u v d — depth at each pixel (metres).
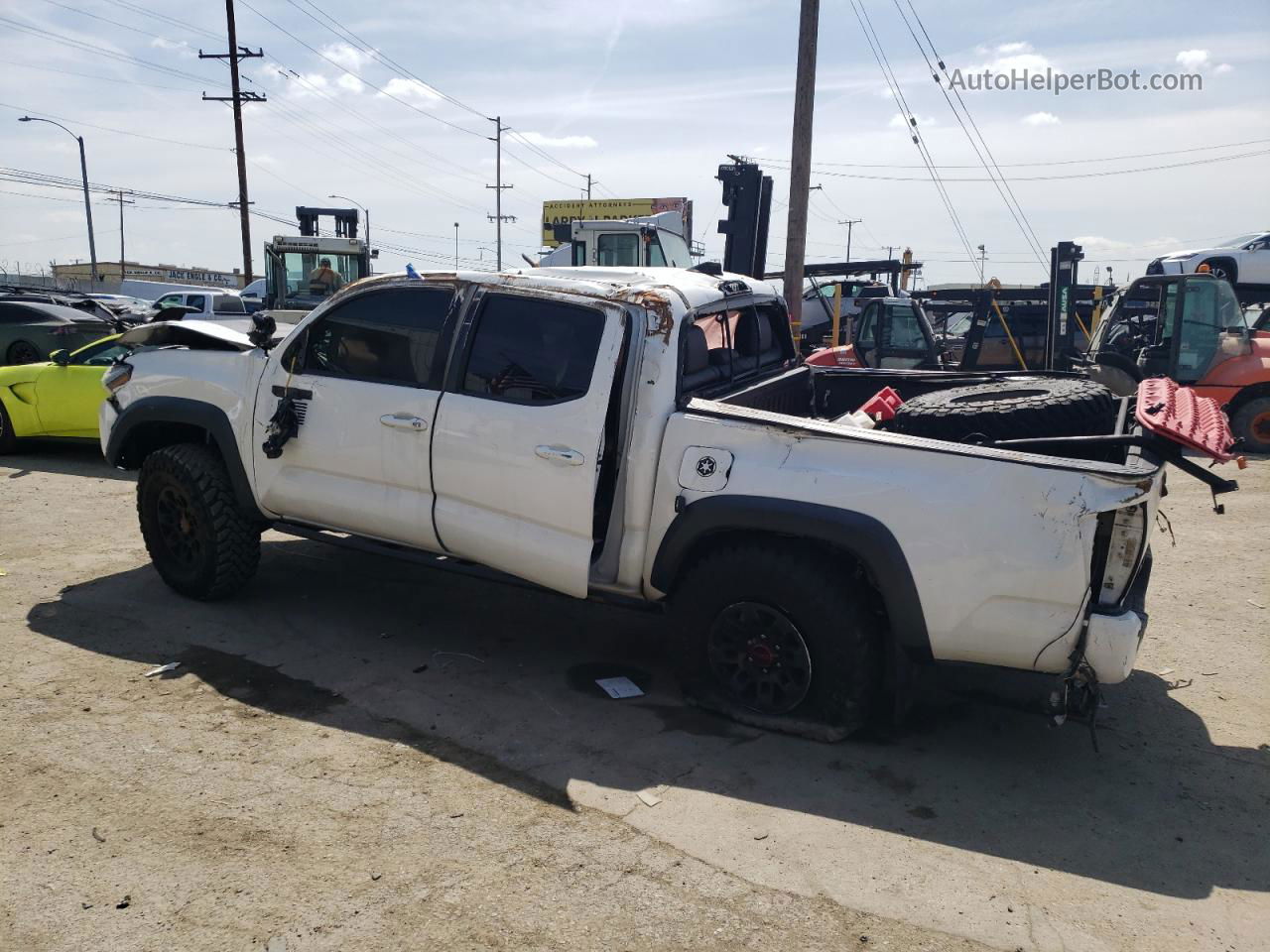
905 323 14.75
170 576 5.64
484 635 5.35
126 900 2.99
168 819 3.43
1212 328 12.03
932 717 4.48
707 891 3.13
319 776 3.77
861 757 4.06
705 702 4.39
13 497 8.26
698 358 4.64
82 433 9.77
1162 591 6.36
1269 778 3.98
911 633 3.82
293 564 6.41
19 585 5.84
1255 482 9.72
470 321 4.59
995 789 3.84
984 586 3.68
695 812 3.60
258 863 3.20
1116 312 13.30
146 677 4.62
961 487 3.69
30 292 21.78
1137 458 3.68
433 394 4.62
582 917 2.97
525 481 4.36
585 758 3.99
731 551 4.13
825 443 3.91
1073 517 3.55
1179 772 4.02
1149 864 3.35
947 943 2.90
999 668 3.83
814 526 3.85
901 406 4.97
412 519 4.73
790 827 3.51
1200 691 4.84
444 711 4.39
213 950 2.79
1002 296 16.56
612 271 4.97
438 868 3.20
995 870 3.29
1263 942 2.94
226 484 5.41
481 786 3.74
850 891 3.15
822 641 4.02
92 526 7.31
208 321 6.78
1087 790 3.85
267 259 20.61
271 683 4.61
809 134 13.94
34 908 2.94
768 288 5.68
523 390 4.42
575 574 4.31
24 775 3.69
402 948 2.81
